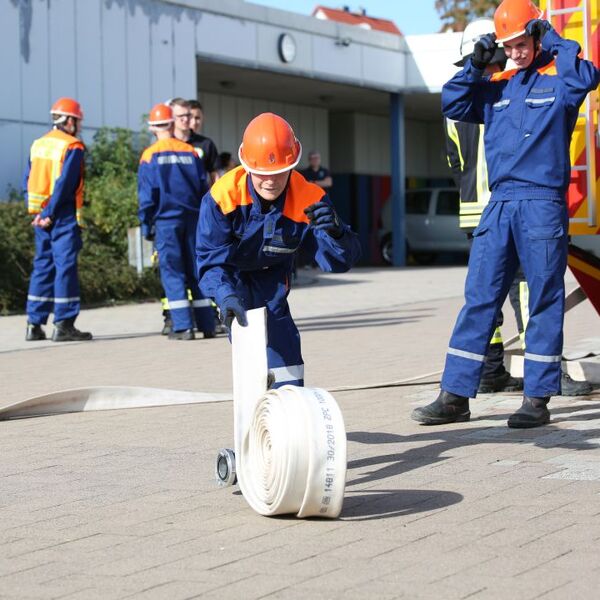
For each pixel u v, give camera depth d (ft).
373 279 92.63
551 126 27.96
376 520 20.57
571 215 34.04
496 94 28.78
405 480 23.48
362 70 112.06
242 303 21.84
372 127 139.95
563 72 27.78
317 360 42.55
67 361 44.21
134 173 79.51
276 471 20.24
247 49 97.66
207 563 18.25
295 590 16.84
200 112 52.16
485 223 28.78
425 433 28.27
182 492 23.06
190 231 50.65
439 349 44.98
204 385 37.24
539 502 21.44
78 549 19.22
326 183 103.71
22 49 78.54
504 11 27.73
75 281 51.01
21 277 67.10
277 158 21.52
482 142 32.60
